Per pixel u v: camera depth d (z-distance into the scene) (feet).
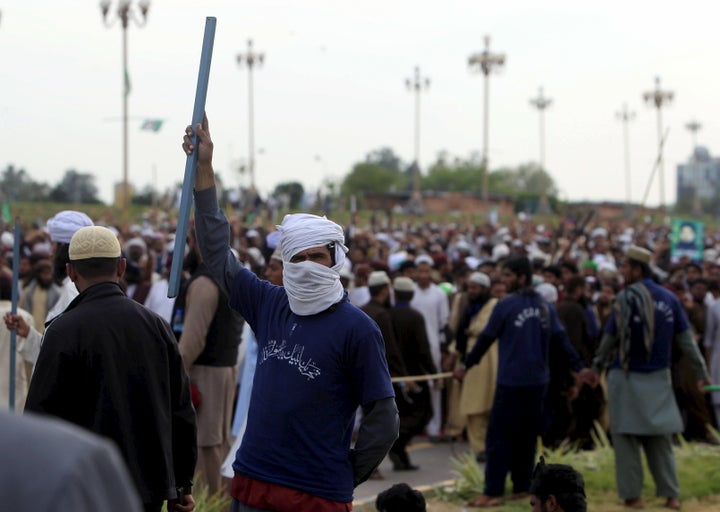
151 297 32.68
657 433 26.20
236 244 68.64
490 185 461.37
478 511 26.13
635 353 26.48
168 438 14.46
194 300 21.70
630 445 26.61
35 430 4.79
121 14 102.73
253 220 97.04
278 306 14.21
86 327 13.89
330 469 13.35
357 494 28.78
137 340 14.19
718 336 38.42
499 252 56.70
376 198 235.61
